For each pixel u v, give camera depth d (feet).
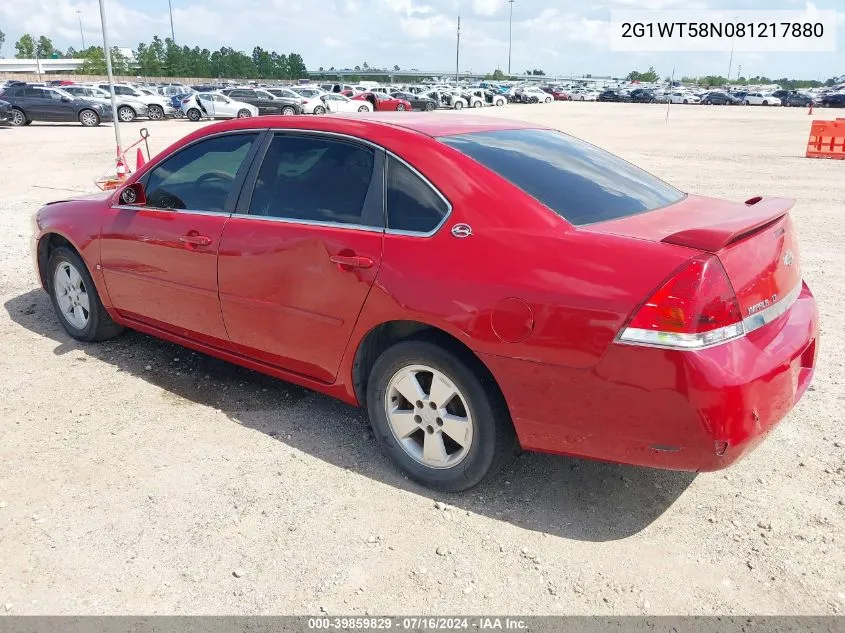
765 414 9.00
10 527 10.20
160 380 15.08
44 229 16.83
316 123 12.27
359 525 10.29
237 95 123.13
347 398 12.01
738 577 9.22
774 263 9.82
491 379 10.11
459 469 10.66
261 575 9.27
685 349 8.49
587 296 8.97
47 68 393.09
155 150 61.57
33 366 15.74
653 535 10.07
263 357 13.10
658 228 9.71
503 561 9.54
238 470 11.69
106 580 9.18
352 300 11.04
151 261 14.35
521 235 9.71
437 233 10.32
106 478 11.42
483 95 191.83
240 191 12.97
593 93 274.77
